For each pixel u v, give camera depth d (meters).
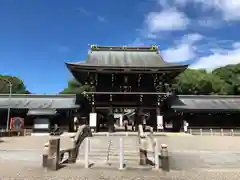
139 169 13.01
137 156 16.72
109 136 26.58
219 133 37.59
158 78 37.66
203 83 70.62
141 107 37.22
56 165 12.76
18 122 34.53
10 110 38.62
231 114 39.69
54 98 42.56
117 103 37.25
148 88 38.03
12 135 33.03
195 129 38.62
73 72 37.88
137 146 19.92
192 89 71.56
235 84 69.75
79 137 16.75
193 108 38.16
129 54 43.09
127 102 37.34
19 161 15.31
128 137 25.30
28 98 42.62
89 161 15.30
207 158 16.83
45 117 35.94
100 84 37.84
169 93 36.66
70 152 15.20
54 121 38.81
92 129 34.94
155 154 13.64
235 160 16.12
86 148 13.80
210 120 39.31
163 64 38.19
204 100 42.28
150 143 18.16
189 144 23.62
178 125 38.72
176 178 11.04
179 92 71.56
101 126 40.94
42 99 42.22
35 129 34.16
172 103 39.97
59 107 38.38
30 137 29.69
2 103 40.31
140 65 36.75
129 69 35.91
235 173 12.30
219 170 13.09
